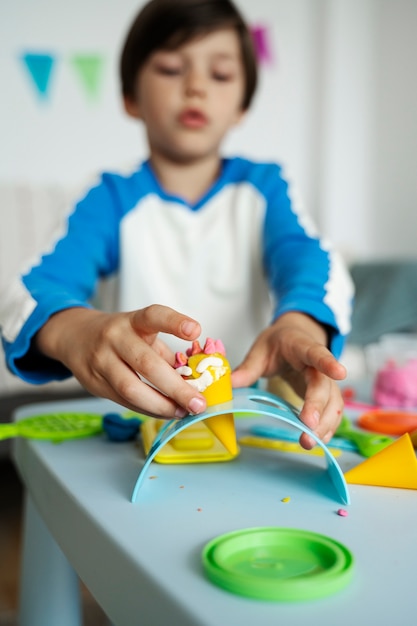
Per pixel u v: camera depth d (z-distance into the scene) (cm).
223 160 106
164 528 34
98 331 48
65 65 237
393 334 201
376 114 299
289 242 86
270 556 30
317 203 300
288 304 62
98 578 34
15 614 99
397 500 38
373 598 26
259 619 24
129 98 98
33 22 231
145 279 96
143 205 97
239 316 98
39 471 49
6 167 230
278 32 286
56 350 54
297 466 46
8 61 228
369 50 297
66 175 240
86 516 36
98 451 50
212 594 26
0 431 55
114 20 244
